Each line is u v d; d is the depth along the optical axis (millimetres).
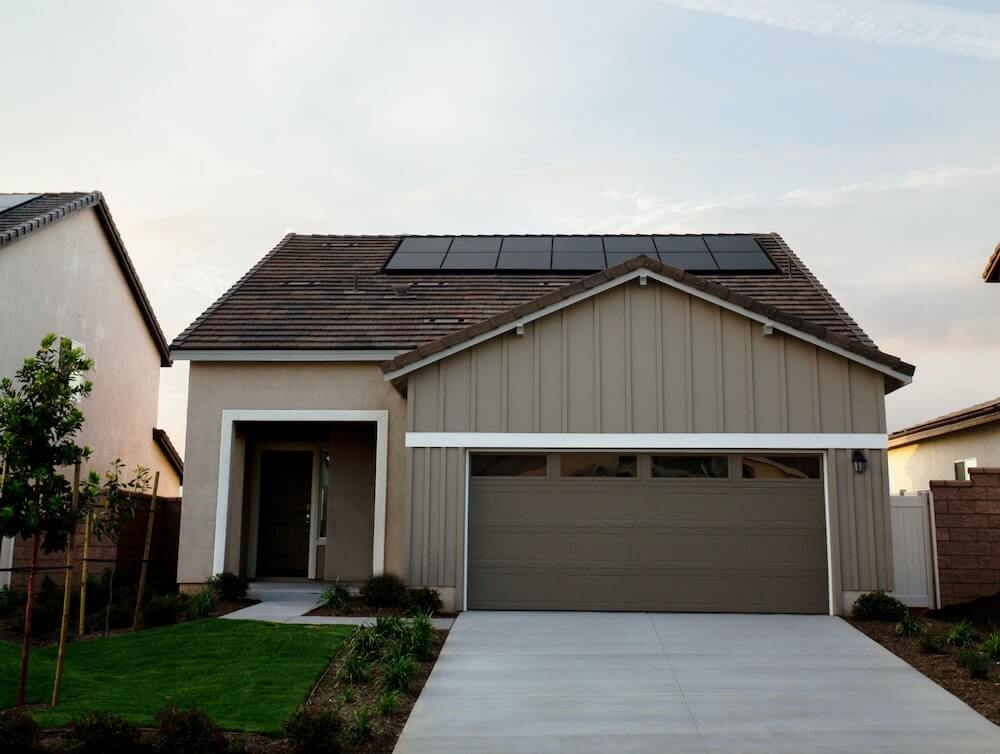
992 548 13578
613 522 13250
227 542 15109
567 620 12398
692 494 13250
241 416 15195
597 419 13250
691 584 13062
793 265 18266
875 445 12977
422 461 13312
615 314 13438
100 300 19344
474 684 9281
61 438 8734
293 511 17438
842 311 16156
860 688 9180
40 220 16328
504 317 13258
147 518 17891
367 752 7352
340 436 16781
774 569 13023
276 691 8695
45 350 8641
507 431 13281
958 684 9297
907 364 12945
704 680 9461
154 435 22656
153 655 10133
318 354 15086
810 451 13156
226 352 15109
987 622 12430
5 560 15188
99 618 12258
